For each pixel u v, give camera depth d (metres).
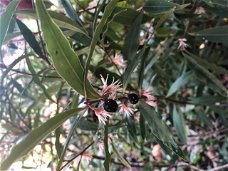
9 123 0.18
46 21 0.11
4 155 0.18
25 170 0.18
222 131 0.25
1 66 0.15
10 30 0.14
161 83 0.24
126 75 0.14
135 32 0.16
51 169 0.17
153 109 0.15
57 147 0.15
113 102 0.13
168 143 0.15
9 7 0.12
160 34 0.20
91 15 0.17
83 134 0.22
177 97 0.26
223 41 0.18
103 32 0.16
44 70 0.16
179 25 0.21
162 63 0.22
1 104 0.17
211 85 0.21
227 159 0.26
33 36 0.15
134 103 0.14
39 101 0.19
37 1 0.11
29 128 0.18
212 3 0.17
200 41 0.23
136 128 0.19
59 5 0.15
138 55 0.14
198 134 0.27
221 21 0.22
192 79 0.23
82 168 0.23
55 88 0.18
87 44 0.15
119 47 0.17
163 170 0.27
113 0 0.12
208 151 0.28
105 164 0.14
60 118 0.12
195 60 0.19
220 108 0.23
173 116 0.22
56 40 0.12
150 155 0.27
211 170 0.25
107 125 0.14
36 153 0.18
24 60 0.17
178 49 0.21
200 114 0.25
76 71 0.12
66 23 0.14
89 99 0.13
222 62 0.24
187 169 0.27
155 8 0.16
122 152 0.27
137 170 0.27
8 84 0.16
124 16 0.16
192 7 0.18
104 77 0.16
